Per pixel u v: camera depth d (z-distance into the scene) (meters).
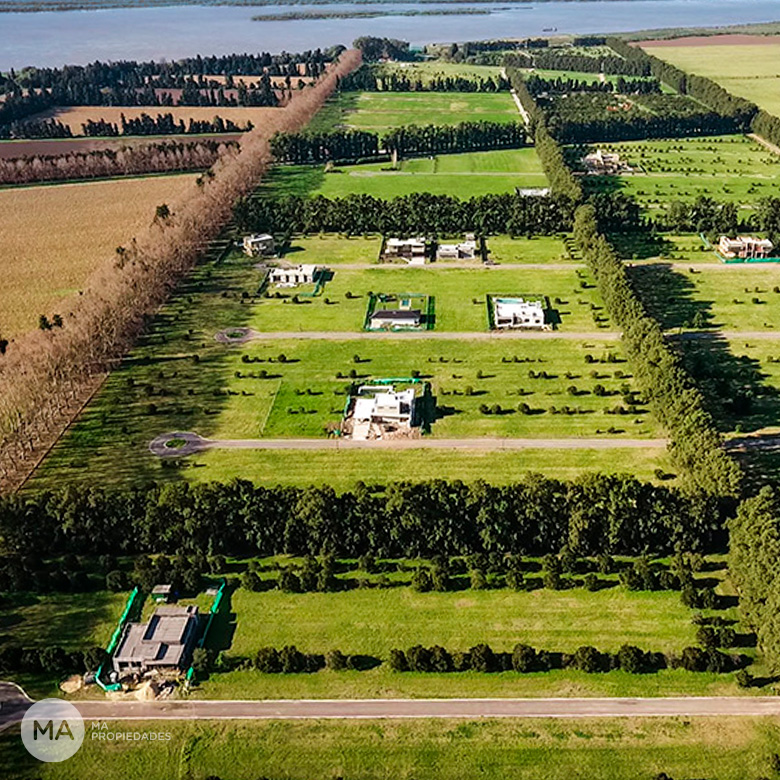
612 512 154.38
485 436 194.00
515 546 157.38
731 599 145.88
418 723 124.56
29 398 197.12
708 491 158.12
